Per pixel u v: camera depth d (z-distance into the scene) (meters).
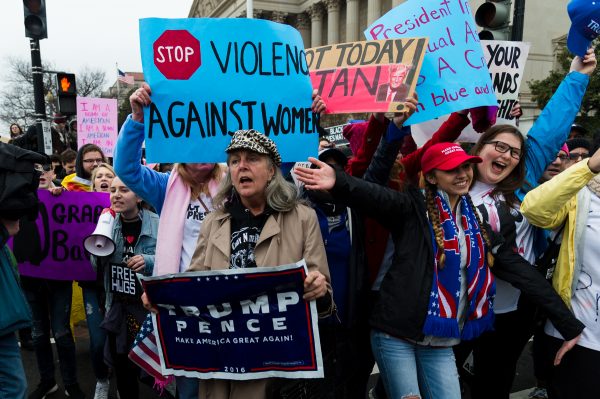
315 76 2.87
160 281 2.06
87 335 5.10
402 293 2.25
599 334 2.35
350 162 2.98
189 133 2.32
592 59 2.86
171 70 2.29
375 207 2.23
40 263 3.47
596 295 2.35
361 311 2.60
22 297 2.52
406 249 2.30
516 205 2.70
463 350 2.90
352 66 2.78
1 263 2.46
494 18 4.31
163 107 2.29
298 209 2.14
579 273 2.39
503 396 2.92
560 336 2.47
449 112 3.00
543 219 2.43
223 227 2.16
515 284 2.40
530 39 19.47
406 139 3.82
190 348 2.15
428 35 3.11
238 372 2.09
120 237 2.98
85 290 3.44
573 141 4.62
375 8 30.48
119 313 2.94
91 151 4.71
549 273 2.59
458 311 2.33
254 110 2.40
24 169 2.46
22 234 3.53
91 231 3.55
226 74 2.35
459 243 2.31
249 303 2.03
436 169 2.30
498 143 2.61
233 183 2.09
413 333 2.21
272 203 2.09
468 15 3.11
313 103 2.56
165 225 2.56
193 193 2.62
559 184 2.30
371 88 2.68
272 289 1.99
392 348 2.30
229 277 1.99
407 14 3.19
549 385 2.56
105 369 3.41
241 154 2.02
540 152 2.89
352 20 33.34
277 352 2.05
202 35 2.31
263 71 2.42
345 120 14.62
